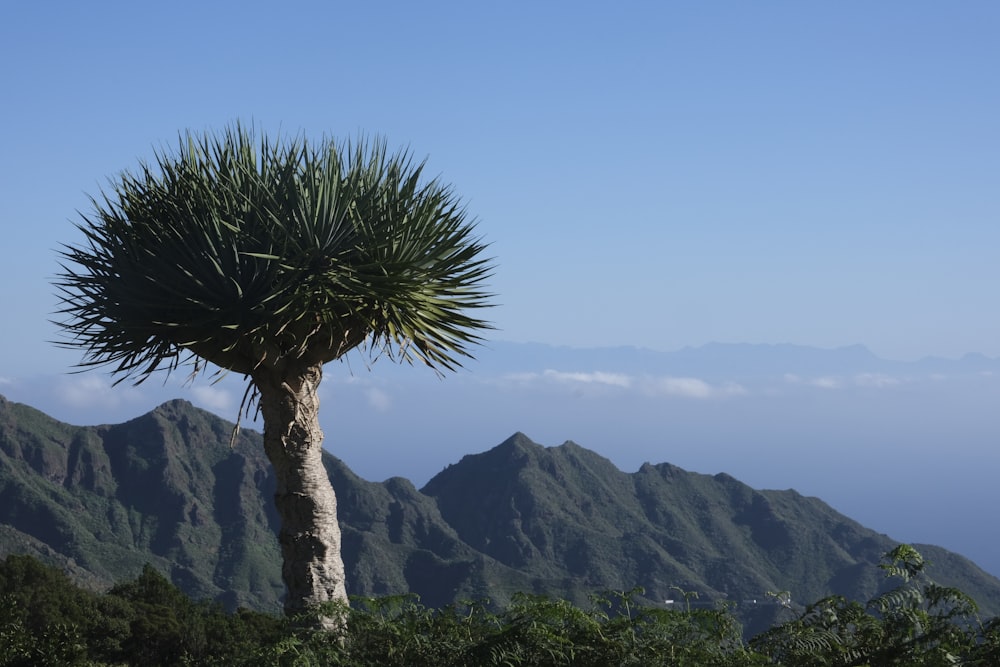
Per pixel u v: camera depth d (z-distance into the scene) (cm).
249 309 849
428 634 560
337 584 867
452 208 977
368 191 942
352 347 916
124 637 2830
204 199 880
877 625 550
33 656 1055
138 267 872
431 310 924
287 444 867
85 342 910
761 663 527
